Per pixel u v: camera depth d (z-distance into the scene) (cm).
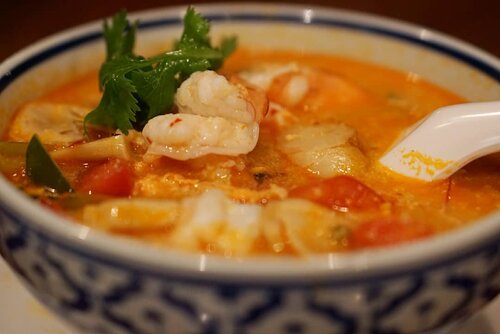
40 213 20
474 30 54
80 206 25
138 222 24
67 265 20
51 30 51
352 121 34
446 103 36
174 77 30
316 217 25
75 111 33
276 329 20
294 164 29
